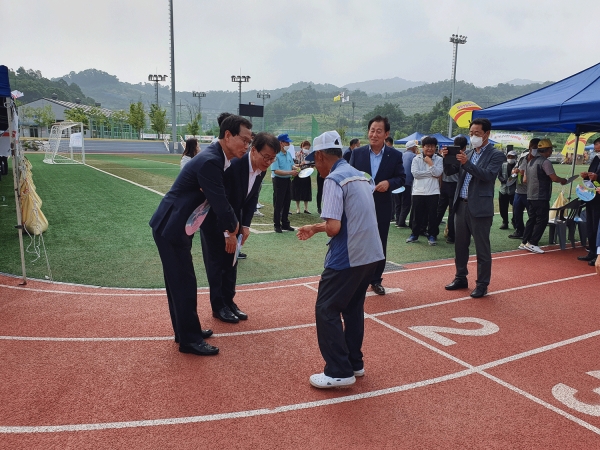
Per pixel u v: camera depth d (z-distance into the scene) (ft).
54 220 30.86
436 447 8.93
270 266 22.26
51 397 10.24
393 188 17.16
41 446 8.55
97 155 132.05
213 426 9.38
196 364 12.12
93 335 13.66
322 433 9.27
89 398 10.26
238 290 18.56
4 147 24.18
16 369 11.46
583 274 22.34
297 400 10.48
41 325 14.19
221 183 11.96
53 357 12.19
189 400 10.33
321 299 10.80
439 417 9.98
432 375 11.91
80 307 15.83
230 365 12.14
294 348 13.30
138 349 12.89
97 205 38.24
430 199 27.91
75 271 19.83
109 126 224.53
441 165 27.91
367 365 12.39
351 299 11.22
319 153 10.85
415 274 21.83
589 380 11.85
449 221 28.91
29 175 34.81
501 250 27.68
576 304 17.89
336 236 10.52
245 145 12.17
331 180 10.32
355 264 10.27
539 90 25.16
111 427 9.22
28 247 23.40
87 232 27.58
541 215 26.61
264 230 31.27
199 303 16.87
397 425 9.63
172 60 149.79
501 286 20.10
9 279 18.35
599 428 9.73
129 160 108.88
